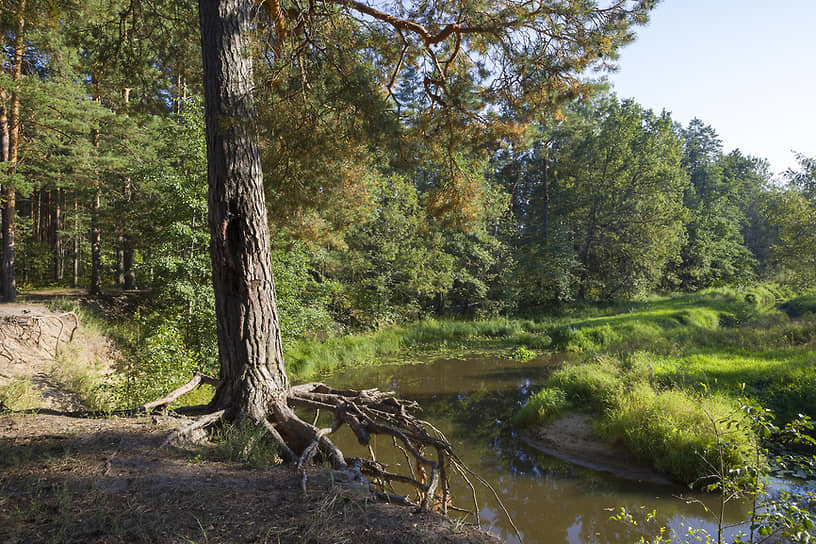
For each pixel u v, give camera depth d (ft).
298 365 56.39
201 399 31.07
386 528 9.38
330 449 14.61
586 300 116.37
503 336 85.10
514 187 141.90
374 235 86.02
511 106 22.26
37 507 9.41
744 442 25.57
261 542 8.50
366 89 20.63
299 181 26.03
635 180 116.57
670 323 76.64
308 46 21.27
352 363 62.80
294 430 16.44
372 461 14.64
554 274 104.42
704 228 141.28
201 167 43.01
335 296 79.41
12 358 32.35
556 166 129.90
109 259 94.12
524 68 20.84
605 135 115.34
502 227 114.73
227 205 17.46
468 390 49.14
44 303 50.08
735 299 104.32
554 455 31.42
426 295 96.37
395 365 62.18
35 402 23.20
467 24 20.53
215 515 9.59
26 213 95.30
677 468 26.91
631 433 29.84
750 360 43.50
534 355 67.51
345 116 22.93
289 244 46.39
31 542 8.09
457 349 73.97
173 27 26.68
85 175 55.11
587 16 18.76
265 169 25.17
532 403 38.29
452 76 23.62
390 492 12.63
